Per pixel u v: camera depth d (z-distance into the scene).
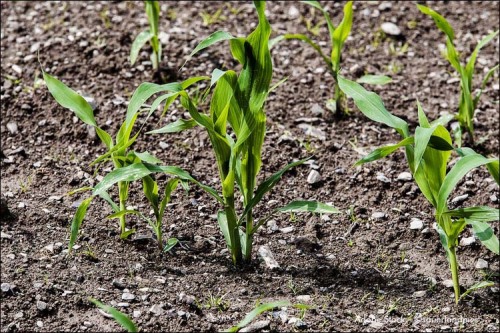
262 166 5.82
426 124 4.48
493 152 5.95
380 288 4.84
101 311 4.59
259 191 4.72
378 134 6.15
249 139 4.61
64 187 5.63
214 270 4.91
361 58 6.98
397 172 5.78
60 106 6.29
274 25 7.37
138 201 5.51
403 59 6.98
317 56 6.97
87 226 5.25
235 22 7.40
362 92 4.52
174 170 4.57
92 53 6.86
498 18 7.52
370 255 5.10
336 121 6.27
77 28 7.19
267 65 4.42
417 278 4.93
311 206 4.61
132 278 4.83
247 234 4.86
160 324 4.50
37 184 5.64
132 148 5.95
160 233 4.98
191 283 4.80
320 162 5.88
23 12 7.46
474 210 4.32
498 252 4.37
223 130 4.53
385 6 7.59
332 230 5.31
